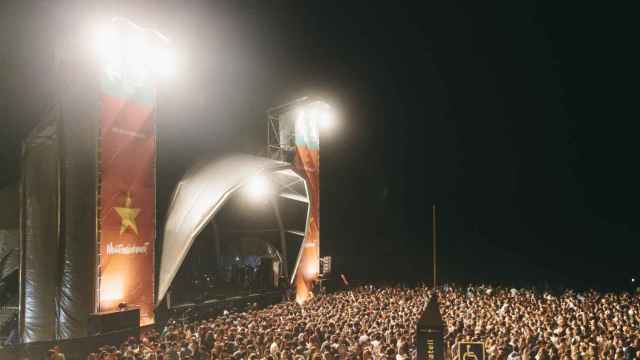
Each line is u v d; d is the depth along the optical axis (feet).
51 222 79.82
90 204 77.15
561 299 111.04
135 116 82.94
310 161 135.44
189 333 58.75
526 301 100.53
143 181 83.82
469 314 76.07
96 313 74.13
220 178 100.94
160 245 98.63
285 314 77.56
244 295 114.21
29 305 79.41
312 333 54.29
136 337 67.10
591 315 79.61
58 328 76.64
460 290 140.97
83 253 77.00
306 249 131.34
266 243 143.84
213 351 46.37
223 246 140.46
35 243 80.28
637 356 50.26
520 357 50.57
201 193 99.09
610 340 58.08
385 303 92.22
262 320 68.54
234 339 55.01
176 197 103.55
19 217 84.89
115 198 79.05
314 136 137.69
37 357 60.39
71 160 78.33
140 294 81.92
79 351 64.49
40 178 81.10
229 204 133.59
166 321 87.45
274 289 123.54
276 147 132.46
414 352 50.29
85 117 78.23
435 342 35.68
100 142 77.36
